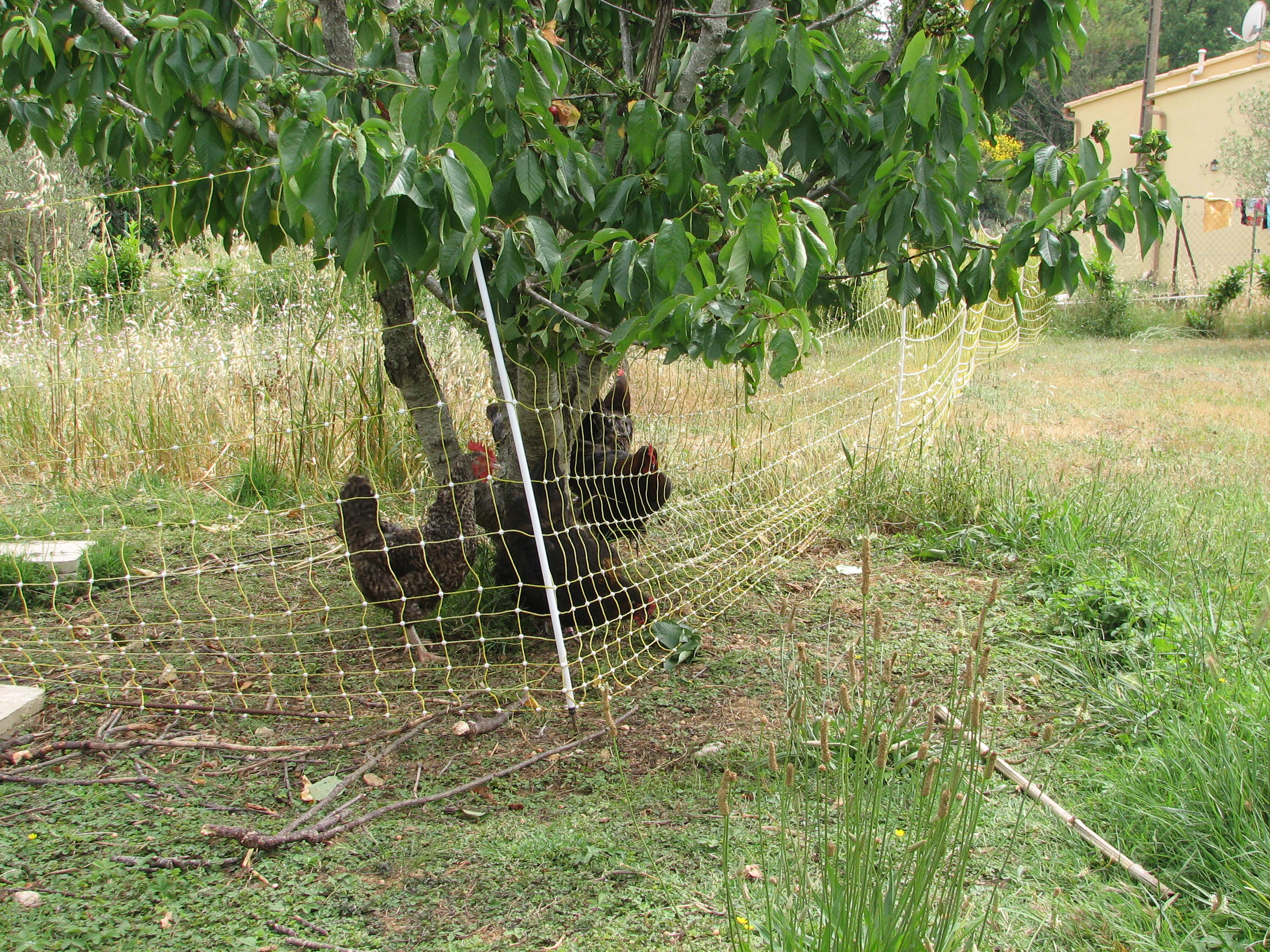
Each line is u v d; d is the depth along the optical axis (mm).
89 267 7723
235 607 4914
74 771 3393
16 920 2570
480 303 3838
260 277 7688
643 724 3746
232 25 3594
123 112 3850
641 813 3123
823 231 2893
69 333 6477
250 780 3346
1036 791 3191
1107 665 4199
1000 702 3432
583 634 4273
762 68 3490
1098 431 9250
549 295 3861
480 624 4332
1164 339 17844
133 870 2809
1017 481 6656
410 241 2826
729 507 6164
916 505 6395
